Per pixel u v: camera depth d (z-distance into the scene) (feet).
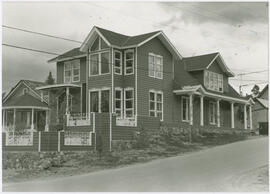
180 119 131.54
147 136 108.88
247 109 183.11
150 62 121.80
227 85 157.89
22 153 86.48
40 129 131.75
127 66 118.62
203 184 58.18
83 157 89.71
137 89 115.75
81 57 128.88
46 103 140.87
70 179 66.80
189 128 125.29
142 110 116.78
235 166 77.51
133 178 64.75
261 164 79.97
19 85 157.99
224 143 119.85
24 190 54.95
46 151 85.66
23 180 68.95
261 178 63.82
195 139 121.80
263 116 215.72
